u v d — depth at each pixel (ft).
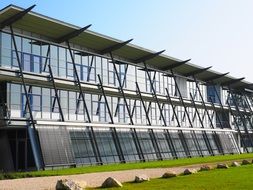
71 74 161.48
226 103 279.08
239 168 101.09
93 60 173.78
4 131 135.54
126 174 96.99
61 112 140.77
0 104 135.85
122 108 188.85
